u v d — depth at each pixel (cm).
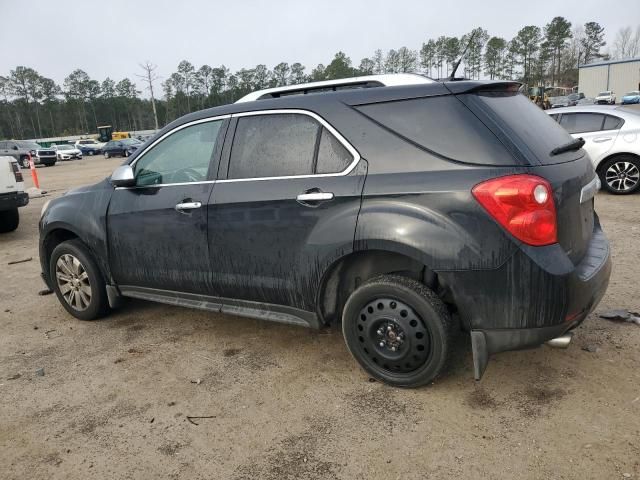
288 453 256
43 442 277
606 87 5819
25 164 3036
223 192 338
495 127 262
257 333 400
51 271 455
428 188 265
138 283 402
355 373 328
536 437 254
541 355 333
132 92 11212
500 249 252
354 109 298
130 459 259
